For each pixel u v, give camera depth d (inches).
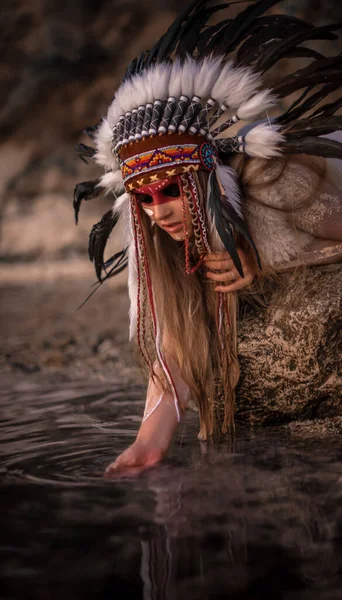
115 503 70.6
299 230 93.1
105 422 113.2
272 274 100.3
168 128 85.0
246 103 87.0
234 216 86.5
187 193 87.5
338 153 84.8
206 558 56.7
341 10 386.0
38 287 457.1
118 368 169.3
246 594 51.1
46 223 662.5
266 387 103.2
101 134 94.7
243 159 91.9
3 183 709.3
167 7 759.7
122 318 271.9
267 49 90.1
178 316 96.9
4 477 82.0
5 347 215.3
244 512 66.9
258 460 85.7
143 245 93.8
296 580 52.9
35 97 745.6
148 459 86.7
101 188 107.4
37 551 58.8
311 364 99.4
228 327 100.1
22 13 775.1
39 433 106.8
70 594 51.5
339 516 65.0
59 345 212.7
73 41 761.0
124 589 52.1
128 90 88.9
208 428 100.3
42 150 733.3
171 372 96.0
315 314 97.0
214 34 97.5
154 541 60.2
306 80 89.7
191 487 75.2
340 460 84.0
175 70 87.6
